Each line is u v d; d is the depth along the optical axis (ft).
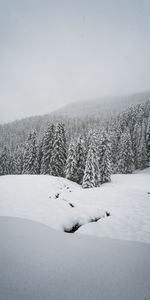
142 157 169.68
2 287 11.51
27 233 21.83
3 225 23.81
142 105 274.16
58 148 112.68
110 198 53.67
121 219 38.75
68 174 104.27
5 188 57.82
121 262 16.74
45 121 472.44
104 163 111.75
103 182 110.01
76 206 45.96
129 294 11.94
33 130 141.28
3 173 151.43
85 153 112.78
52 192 58.34
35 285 12.09
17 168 167.12
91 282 13.03
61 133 116.26
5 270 13.42
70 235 24.07
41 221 32.76
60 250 18.10
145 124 206.90
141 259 17.92
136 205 48.14
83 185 92.79
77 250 18.62
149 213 42.96
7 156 157.07
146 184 91.91
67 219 35.19
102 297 11.48
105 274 14.29
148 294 12.06
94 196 55.62
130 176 123.13
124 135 158.61
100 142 116.78
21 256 15.80
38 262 15.14
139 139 187.11
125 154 150.41
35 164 130.93
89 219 38.78
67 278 13.29
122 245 21.83
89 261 16.34
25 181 70.64
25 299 10.68
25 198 48.16
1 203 42.32
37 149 136.15
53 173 110.83
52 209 40.55
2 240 18.78
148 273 15.03
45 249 17.87
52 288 11.96
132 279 13.87
